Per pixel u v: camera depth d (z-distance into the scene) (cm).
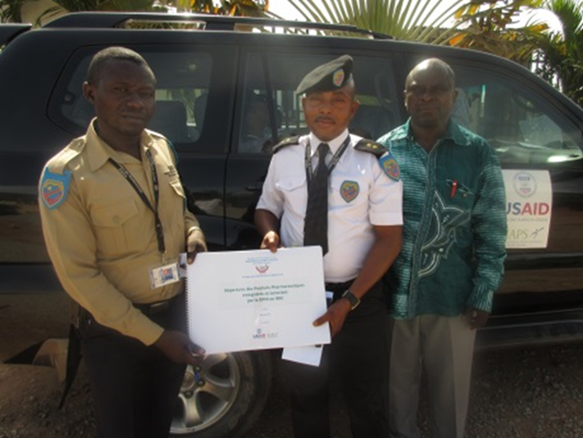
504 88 246
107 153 140
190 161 214
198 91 223
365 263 166
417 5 530
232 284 160
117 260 145
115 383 151
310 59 231
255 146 222
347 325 171
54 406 251
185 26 365
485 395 261
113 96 138
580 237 243
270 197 181
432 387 201
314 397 176
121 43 220
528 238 237
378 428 179
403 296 185
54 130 208
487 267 180
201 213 212
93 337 151
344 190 163
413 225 180
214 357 210
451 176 178
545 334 242
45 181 135
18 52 213
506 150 244
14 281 199
